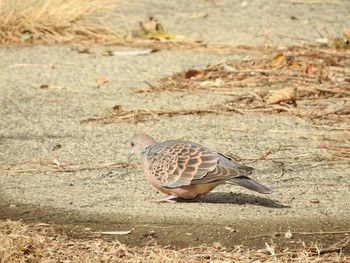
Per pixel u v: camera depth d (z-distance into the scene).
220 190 10.87
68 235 9.39
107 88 15.38
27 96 14.92
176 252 8.80
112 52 17.72
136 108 14.20
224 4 22.12
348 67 16.19
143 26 19.00
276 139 12.70
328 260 8.66
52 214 9.99
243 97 14.70
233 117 13.77
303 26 19.83
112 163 11.77
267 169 11.48
